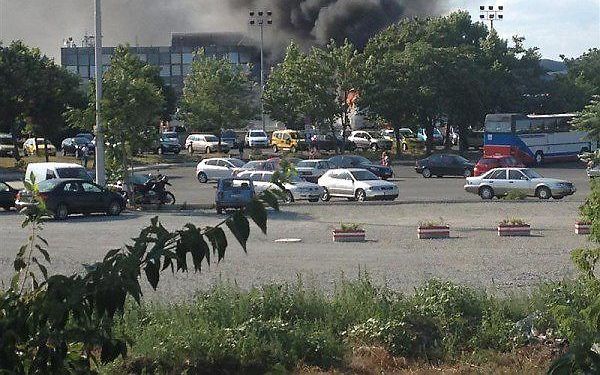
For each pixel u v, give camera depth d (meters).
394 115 74.81
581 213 10.43
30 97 66.25
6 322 4.40
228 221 4.14
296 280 18.34
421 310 13.66
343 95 74.62
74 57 113.38
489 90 77.12
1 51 66.94
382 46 79.50
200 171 56.31
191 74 85.06
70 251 23.81
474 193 44.12
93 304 4.22
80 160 68.88
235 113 78.94
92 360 5.02
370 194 41.47
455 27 85.12
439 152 78.38
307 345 12.16
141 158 72.19
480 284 17.62
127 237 27.19
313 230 28.91
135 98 37.50
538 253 22.69
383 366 11.92
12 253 23.30
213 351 11.55
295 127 81.88
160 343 11.59
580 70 91.06
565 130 66.12
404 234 27.59
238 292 14.27
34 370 4.39
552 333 12.77
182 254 4.21
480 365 11.79
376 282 18.09
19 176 58.50
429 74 74.31
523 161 64.25
